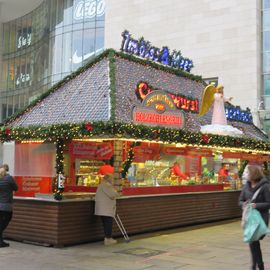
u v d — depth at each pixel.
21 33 45.44
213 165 16.00
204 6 29.56
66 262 8.51
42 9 42.25
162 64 14.93
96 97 11.71
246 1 28.12
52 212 10.04
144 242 10.75
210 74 28.95
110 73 12.00
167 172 13.57
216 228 13.44
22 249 9.80
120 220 11.02
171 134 11.73
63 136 10.36
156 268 8.03
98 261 8.61
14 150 11.63
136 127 10.59
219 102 14.91
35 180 10.90
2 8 43.66
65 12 38.91
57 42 39.06
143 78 13.20
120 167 11.51
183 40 30.12
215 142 13.55
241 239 11.32
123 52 13.30
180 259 8.83
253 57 27.59
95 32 36.81
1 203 9.93
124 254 9.30
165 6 31.06
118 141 11.48
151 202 12.27
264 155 18.14
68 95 12.55
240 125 17.89
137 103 11.87
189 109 14.32
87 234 10.55
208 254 9.34
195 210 14.07
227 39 28.58
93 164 12.45
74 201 10.28
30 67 43.31
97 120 10.57
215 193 15.12
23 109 13.19
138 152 12.23
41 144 10.98
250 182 7.27
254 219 6.92
